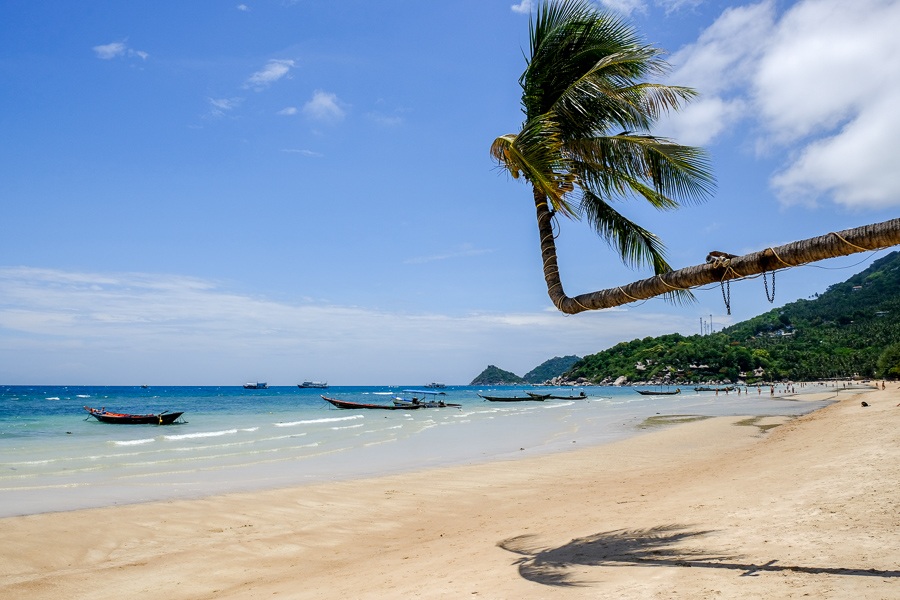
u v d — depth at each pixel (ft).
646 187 28.78
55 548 30.73
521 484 49.14
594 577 18.49
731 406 183.93
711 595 15.03
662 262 30.19
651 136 26.18
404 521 36.86
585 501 37.91
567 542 25.25
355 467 61.82
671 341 606.55
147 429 116.37
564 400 287.89
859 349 465.06
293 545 31.53
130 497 44.60
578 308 25.90
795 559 17.75
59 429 113.91
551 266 27.78
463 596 18.15
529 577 19.51
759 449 58.49
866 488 27.73
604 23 27.84
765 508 26.50
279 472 58.29
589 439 89.30
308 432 109.70
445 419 151.33
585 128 27.76
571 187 26.68
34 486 49.49
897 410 86.79
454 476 54.24
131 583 25.48
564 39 28.58
